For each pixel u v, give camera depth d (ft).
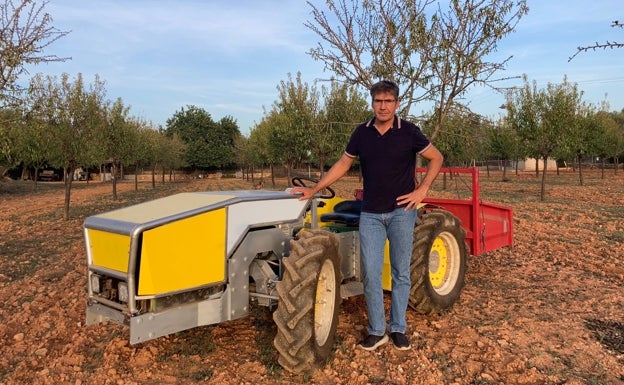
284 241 12.50
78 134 44.32
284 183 129.18
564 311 15.66
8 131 23.18
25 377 11.68
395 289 12.72
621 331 13.88
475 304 16.61
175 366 11.98
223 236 11.16
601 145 85.20
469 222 17.97
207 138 219.20
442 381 11.14
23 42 20.39
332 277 12.07
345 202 17.12
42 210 56.29
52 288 19.86
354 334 13.91
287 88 61.67
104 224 10.55
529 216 40.29
